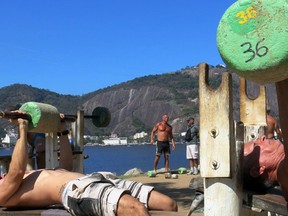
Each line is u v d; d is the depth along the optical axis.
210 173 2.36
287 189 2.48
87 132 190.38
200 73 2.40
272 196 2.60
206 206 2.41
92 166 47.97
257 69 1.96
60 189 3.83
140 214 3.32
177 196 10.83
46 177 3.93
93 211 3.48
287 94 2.20
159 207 3.94
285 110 2.23
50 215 3.70
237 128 2.43
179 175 16.55
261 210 2.56
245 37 1.99
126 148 171.38
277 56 1.90
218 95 2.35
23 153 3.90
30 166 6.43
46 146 5.47
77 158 6.01
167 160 16.44
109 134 197.75
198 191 2.81
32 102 4.45
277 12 1.92
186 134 16.78
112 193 3.44
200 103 2.39
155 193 3.98
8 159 6.12
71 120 5.99
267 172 2.73
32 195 3.90
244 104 4.15
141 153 114.94
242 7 2.00
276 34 1.91
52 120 4.56
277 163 2.72
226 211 2.37
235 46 2.02
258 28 1.96
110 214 3.41
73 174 3.98
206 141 2.37
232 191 2.37
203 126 2.38
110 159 72.62
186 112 183.50
